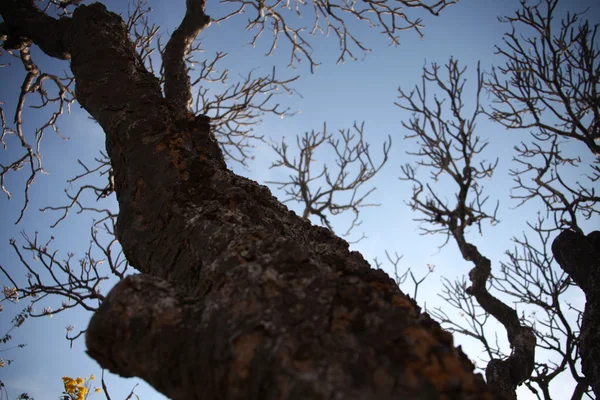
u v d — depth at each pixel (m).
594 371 3.63
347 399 0.70
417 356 0.78
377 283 1.12
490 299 6.10
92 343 0.97
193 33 4.34
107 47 2.21
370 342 0.81
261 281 0.96
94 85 2.04
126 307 0.98
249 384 0.79
